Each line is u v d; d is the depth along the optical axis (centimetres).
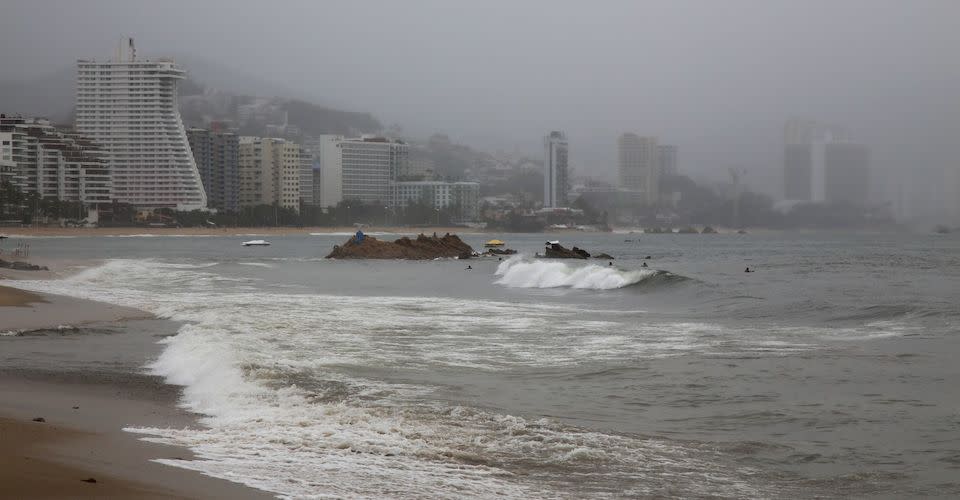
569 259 13012
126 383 2539
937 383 2430
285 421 2011
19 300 5050
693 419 2112
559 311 4859
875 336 3431
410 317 4503
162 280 7831
